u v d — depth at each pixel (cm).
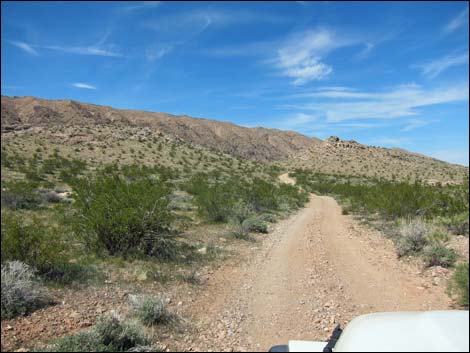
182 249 1238
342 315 727
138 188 1290
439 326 242
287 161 13400
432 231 1314
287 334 642
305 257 1215
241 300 815
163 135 9881
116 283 867
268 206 2628
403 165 11762
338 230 1808
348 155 12812
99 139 7894
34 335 593
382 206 2052
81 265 940
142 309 675
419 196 1962
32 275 768
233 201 2022
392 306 780
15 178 3456
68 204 1847
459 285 769
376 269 1077
